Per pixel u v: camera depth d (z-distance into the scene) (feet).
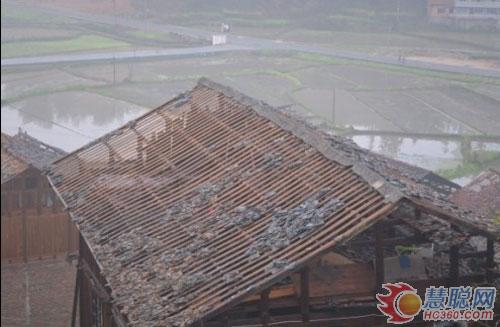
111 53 216.54
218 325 42.16
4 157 89.71
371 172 44.34
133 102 166.20
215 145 57.82
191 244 46.47
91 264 62.49
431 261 48.01
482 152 118.52
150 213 53.16
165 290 42.96
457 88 173.47
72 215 58.23
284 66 207.62
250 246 43.37
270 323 42.88
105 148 67.15
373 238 49.55
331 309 45.55
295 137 53.21
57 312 76.23
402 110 155.12
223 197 50.39
